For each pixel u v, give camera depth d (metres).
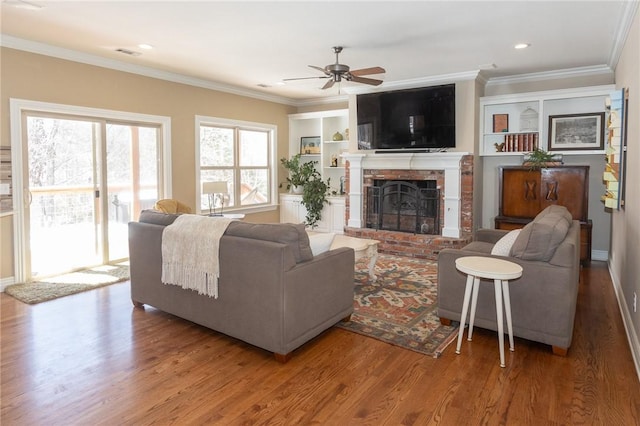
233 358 2.78
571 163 5.67
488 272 2.60
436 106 5.80
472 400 2.26
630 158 3.48
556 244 2.77
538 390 2.35
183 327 3.30
